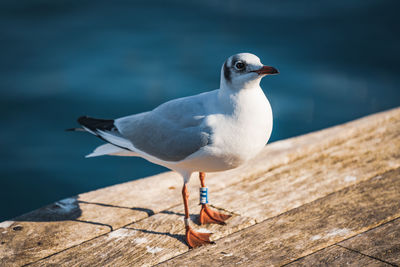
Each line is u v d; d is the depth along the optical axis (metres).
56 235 4.20
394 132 6.15
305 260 3.68
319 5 22.94
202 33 19.39
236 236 4.10
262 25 20.38
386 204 4.43
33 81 15.12
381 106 13.44
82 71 15.84
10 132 12.61
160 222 4.41
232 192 4.92
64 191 10.65
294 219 4.31
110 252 3.95
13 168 11.33
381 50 17.55
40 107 13.67
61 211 4.61
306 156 5.67
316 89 14.52
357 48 17.78
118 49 17.62
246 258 3.76
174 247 4.00
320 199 4.65
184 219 4.16
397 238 3.87
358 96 14.06
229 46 18.00
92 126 4.79
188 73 15.78
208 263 3.72
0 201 10.33
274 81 15.02
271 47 17.95
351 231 4.03
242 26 20.22
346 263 3.60
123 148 4.61
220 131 3.98
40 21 20.25
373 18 21.09
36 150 11.96
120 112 13.38
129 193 4.98
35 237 4.17
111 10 21.83
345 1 23.45
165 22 20.56
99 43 18.11
